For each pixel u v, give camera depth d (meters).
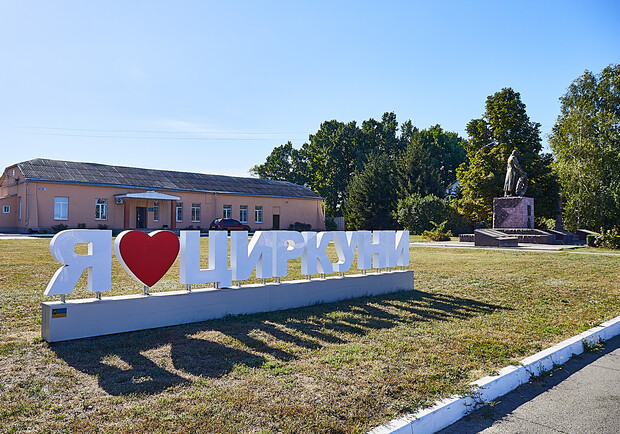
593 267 15.56
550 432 3.92
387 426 3.70
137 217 40.03
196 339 6.14
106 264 6.42
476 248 24.95
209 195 44.59
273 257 8.27
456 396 4.37
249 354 5.53
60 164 38.97
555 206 38.56
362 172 56.66
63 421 3.70
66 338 5.93
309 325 7.09
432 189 51.09
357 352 5.68
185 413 3.86
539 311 8.57
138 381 4.57
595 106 42.53
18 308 7.69
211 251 7.54
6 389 4.33
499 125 39.34
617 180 38.94
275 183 53.84
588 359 6.09
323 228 54.31
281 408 3.99
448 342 6.25
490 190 37.62
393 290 10.43
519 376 5.14
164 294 6.91
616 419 4.20
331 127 70.62
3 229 36.41
